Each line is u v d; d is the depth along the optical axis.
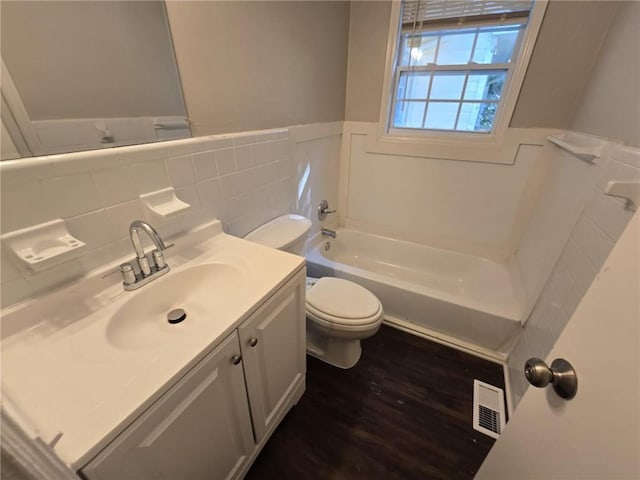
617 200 0.88
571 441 0.44
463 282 2.08
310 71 1.63
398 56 1.90
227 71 1.11
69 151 0.73
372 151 2.19
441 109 1.95
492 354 1.57
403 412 1.30
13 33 0.60
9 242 0.64
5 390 0.50
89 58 0.73
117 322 0.75
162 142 0.94
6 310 0.66
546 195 1.62
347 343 1.45
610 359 0.40
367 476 1.08
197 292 0.96
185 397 0.63
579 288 0.98
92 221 0.79
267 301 0.85
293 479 1.06
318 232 2.25
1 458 0.29
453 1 1.62
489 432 1.22
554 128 1.62
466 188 1.98
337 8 1.72
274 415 1.11
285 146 1.54
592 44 1.40
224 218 1.24
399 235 2.36
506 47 1.64
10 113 0.63
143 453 0.57
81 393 0.54
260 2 1.18
